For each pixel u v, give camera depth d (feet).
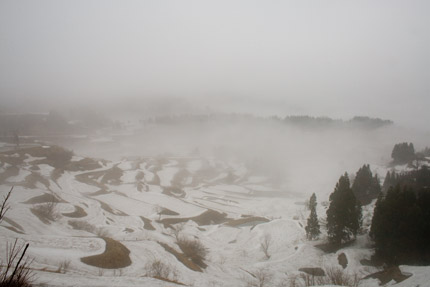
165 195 311.88
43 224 151.74
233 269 135.03
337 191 156.15
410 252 121.08
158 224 219.41
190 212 266.16
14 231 118.83
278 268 135.03
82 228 168.14
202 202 327.26
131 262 107.34
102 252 104.32
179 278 103.76
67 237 115.65
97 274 89.45
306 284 109.91
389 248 125.29
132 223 206.69
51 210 176.55
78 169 366.84
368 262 128.88
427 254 120.06
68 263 89.45
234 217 268.62
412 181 276.00
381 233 129.39
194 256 137.80
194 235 197.26
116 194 295.48
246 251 172.14
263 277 116.98
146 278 63.77
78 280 55.93
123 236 158.30
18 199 195.62
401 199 130.41
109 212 226.38
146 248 124.77
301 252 152.15
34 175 278.87
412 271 98.84
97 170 379.55
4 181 242.58
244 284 111.55
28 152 358.84
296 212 281.74
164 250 126.82
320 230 187.83
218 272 127.75
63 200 223.10
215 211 273.95
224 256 161.58
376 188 252.42
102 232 161.58
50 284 48.78
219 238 202.49
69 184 297.33
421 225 121.19
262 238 187.73
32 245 100.37
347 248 145.59
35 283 47.47
